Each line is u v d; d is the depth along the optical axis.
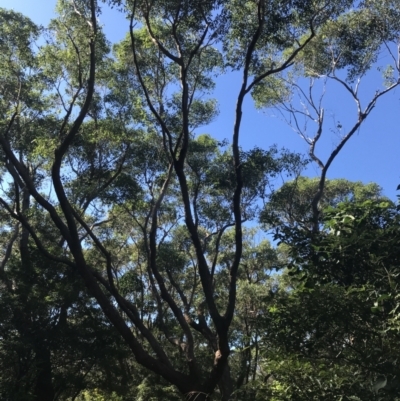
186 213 10.00
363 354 5.11
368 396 4.72
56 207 15.86
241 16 10.50
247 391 7.15
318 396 5.11
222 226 18.08
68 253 17.39
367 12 14.33
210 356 19.42
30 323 15.38
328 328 5.46
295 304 5.68
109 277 11.55
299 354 5.62
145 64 15.80
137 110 15.16
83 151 16.50
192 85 15.21
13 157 11.31
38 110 15.96
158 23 13.40
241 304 20.89
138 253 22.23
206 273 9.79
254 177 16.14
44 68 15.20
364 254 5.82
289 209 16.20
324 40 15.23
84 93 15.72
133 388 19.81
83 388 16.48
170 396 18.72
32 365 14.77
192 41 12.85
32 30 14.52
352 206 6.23
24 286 15.53
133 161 16.64
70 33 13.54
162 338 21.36
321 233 6.66
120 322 10.27
